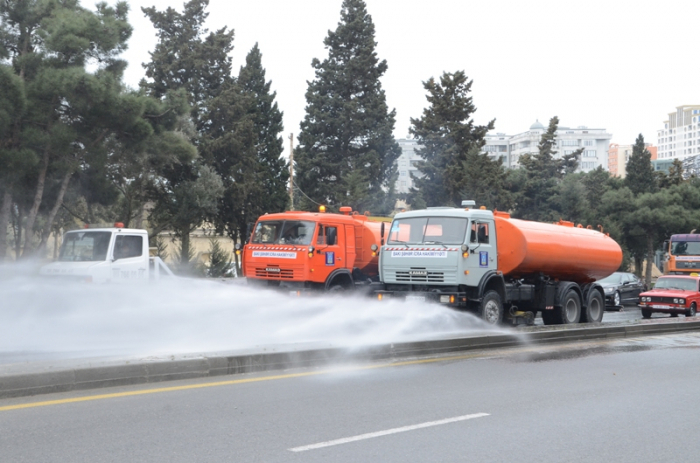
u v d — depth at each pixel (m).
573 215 58.50
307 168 50.22
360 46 51.41
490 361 11.51
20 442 5.99
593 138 147.75
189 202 40.47
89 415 7.00
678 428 7.01
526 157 71.50
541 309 18.19
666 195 56.94
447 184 48.00
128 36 27.25
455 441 6.30
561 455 5.95
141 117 27.56
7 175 23.84
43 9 25.94
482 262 16.11
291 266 17.92
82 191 30.03
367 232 19.41
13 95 22.95
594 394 8.70
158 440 6.13
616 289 29.97
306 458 5.67
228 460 5.58
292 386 8.80
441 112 49.22
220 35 45.50
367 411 7.45
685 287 27.52
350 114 49.47
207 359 9.40
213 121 44.91
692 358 12.36
